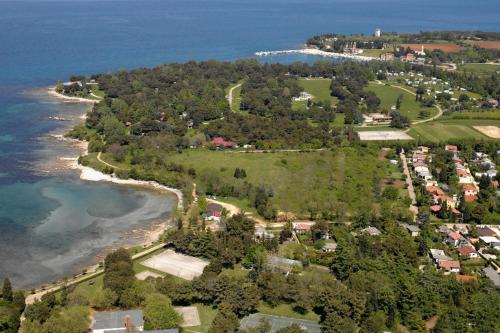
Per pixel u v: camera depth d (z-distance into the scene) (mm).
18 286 196875
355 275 190250
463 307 179125
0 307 169000
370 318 166750
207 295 180875
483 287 193000
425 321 175750
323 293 176750
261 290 183875
